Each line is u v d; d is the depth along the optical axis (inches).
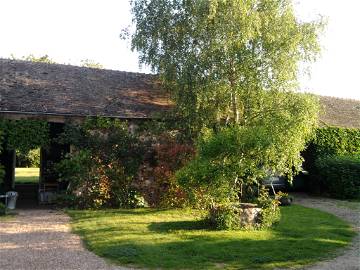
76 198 561.0
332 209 610.5
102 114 598.5
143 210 550.9
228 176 422.3
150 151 601.9
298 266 304.7
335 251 351.9
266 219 436.5
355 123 883.4
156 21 590.9
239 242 365.4
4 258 308.0
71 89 660.1
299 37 542.6
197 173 418.9
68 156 576.7
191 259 313.6
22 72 677.3
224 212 422.9
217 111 579.8
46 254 321.7
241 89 555.8
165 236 384.5
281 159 516.7
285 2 557.3
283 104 551.5
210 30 545.6
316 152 801.6
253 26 527.2
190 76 543.8
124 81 754.8
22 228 420.5
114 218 481.1
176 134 599.2
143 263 302.2
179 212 534.6
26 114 563.8
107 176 573.9
